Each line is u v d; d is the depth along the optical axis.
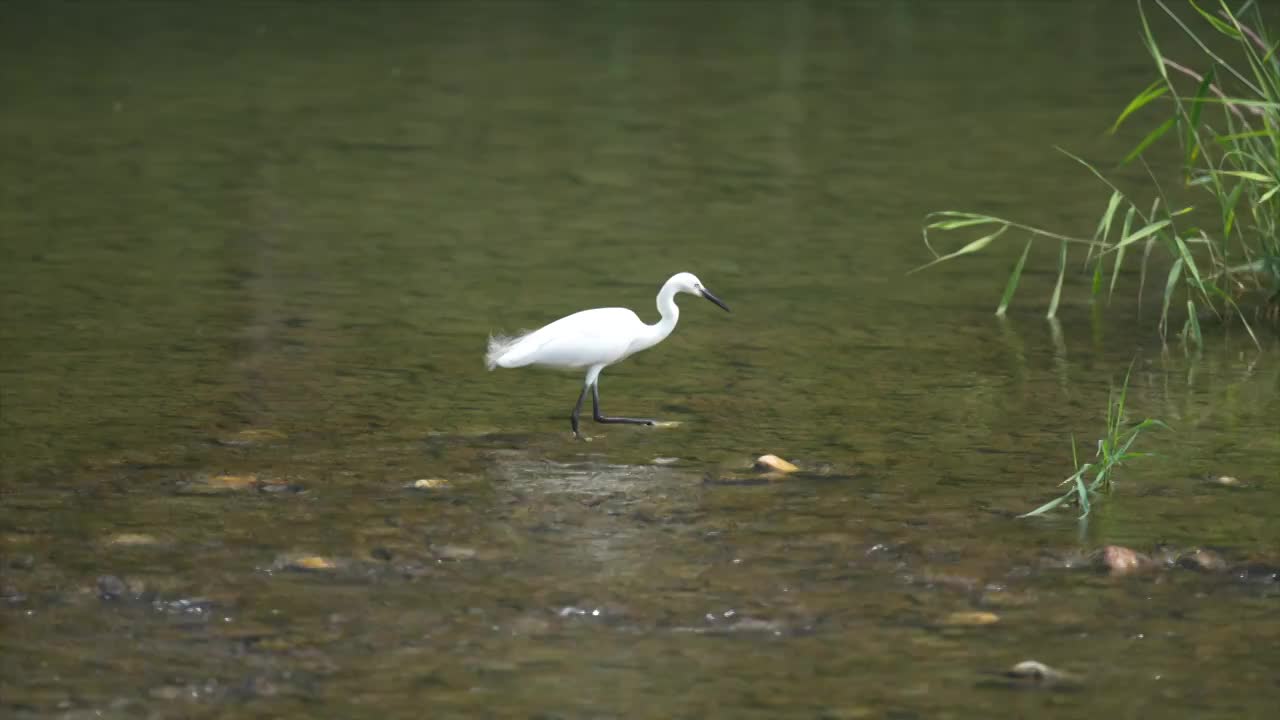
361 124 29.09
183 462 11.75
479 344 15.70
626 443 12.50
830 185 24.23
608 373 14.78
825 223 21.80
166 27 41.47
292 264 19.17
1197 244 20.27
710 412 13.44
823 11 45.44
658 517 10.70
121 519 10.51
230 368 14.59
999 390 14.16
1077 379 14.57
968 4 46.66
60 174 24.36
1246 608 9.24
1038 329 16.58
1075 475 10.95
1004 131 28.38
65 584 9.39
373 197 23.30
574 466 11.86
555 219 21.98
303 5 46.12
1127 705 8.05
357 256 19.67
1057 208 22.47
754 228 21.48
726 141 27.77
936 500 11.10
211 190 23.53
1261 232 16.84
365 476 11.51
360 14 44.53
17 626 8.82
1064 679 8.31
